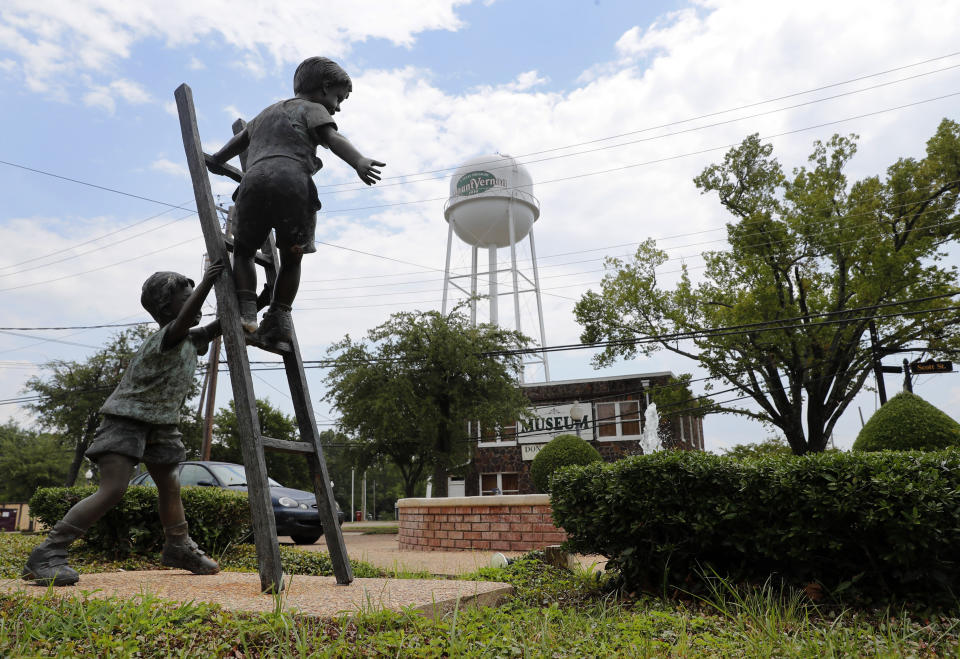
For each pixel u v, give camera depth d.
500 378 27.23
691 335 20.98
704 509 4.93
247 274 4.29
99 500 4.10
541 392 34.22
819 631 3.58
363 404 26.09
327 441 46.69
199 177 4.36
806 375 23.73
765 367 24.34
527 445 33.84
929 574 4.15
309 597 3.57
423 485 65.44
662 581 5.11
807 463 4.59
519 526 10.94
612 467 5.44
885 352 22.34
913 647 3.41
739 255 23.88
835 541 4.40
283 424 42.16
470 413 26.09
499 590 4.20
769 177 23.92
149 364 4.29
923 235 22.27
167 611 3.05
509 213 35.28
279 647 2.66
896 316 21.75
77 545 7.27
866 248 22.02
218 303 4.20
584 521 5.52
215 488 7.50
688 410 27.58
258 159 4.08
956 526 4.09
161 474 4.59
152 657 2.57
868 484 4.32
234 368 4.03
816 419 23.84
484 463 34.34
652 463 5.12
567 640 3.22
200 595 3.61
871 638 3.55
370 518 81.75
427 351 26.52
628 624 3.79
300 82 4.34
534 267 38.12
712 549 5.02
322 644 2.70
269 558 3.72
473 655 2.73
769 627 3.53
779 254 22.70
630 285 25.67
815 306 23.38
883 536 4.34
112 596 3.28
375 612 3.10
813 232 22.39
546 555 7.00
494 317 36.50
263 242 4.25
